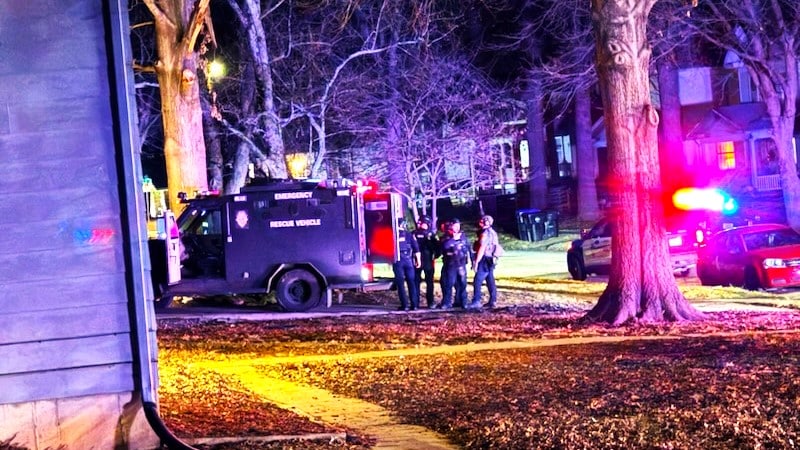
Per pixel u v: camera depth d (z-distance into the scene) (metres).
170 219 22.47
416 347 17.50
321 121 35.78
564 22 49.75
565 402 11.65
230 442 10.09
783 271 26.11
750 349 14.93
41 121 9.61
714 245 28.36
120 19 9.64
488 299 27.28
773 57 45.62
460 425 10.97
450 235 25.02
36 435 9.53
